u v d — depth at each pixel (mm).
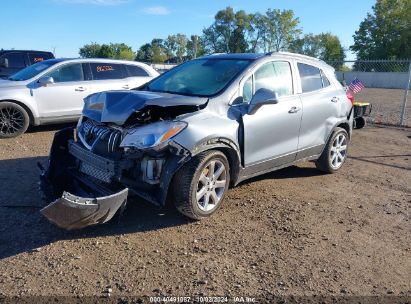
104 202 3785
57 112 9094
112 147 4172
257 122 4961
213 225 4535
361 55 65875
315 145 6078
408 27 61938
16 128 8719
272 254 3980
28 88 8727
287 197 5523
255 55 5469
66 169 4867
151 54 76688
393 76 44969
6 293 3213
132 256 3836
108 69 9797
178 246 4055
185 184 4301
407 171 7156
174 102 4328
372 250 4168
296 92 5711
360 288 3494
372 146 9258
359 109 11242
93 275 3506
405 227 4762
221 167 4621
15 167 6410
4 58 14734
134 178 4191
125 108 4234
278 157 5438
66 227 3836
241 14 68812
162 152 4117
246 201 5285
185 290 3350
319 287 3477
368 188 6109
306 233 4465
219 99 4734
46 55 15383
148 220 4574
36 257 3748
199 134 4289
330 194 5754
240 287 3422
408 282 3625
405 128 12117
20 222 4418
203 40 71688
